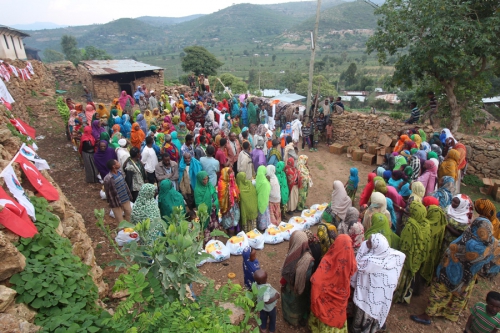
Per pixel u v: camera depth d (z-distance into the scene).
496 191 9.47
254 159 8.84
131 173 7.00
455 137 10.93
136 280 2.85
